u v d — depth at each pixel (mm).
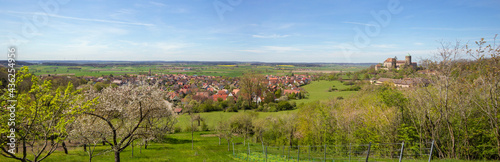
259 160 31703
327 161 28094
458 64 22766
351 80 129250
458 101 23375
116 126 22922
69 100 17625
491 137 22406
